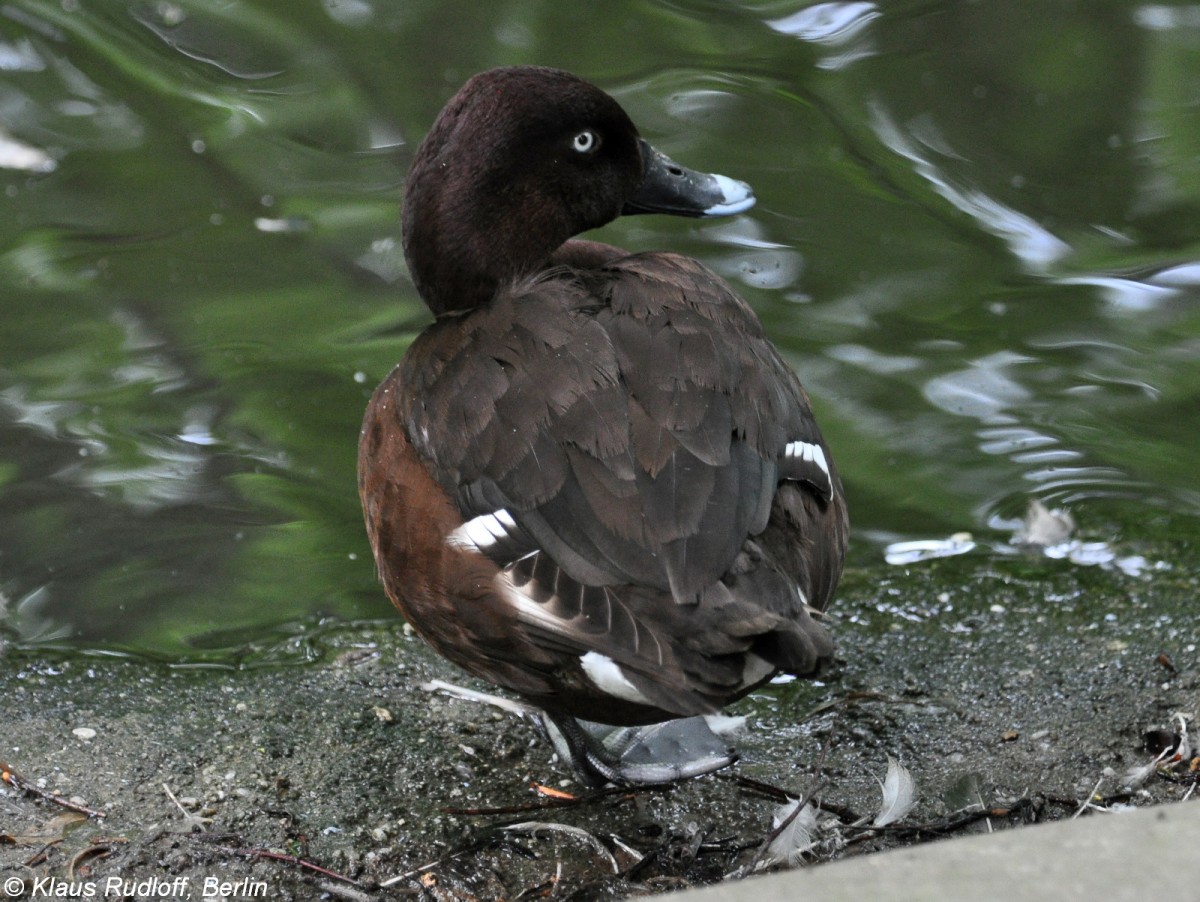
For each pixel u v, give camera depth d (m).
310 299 10.55
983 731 6.86
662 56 13.45
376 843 6.20
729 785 6.60
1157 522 8.44
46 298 10.43
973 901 4.08
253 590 8.05
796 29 13.91
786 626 5.09
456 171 6.87
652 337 5.88
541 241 7.07
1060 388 9.63
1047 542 8.30
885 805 6.16
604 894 5.91
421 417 6.17
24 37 13.41
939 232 11.18
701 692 5.07
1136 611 7.68
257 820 6.29
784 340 10.00
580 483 5.52
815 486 6.07
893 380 9.70
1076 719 6.90
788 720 7.04
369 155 12.25
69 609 7.82
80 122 12.45
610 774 6.58
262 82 13.09
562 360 5.82
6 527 8.43
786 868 5.88
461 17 14.03
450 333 6.40
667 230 11.17
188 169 11.98
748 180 11.71
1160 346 9.98
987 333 10.13
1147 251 10.93
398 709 7.12
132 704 7.05
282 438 9.25
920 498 8.74
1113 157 12.06
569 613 5.35
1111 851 4.27
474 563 5.75
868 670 7.36
